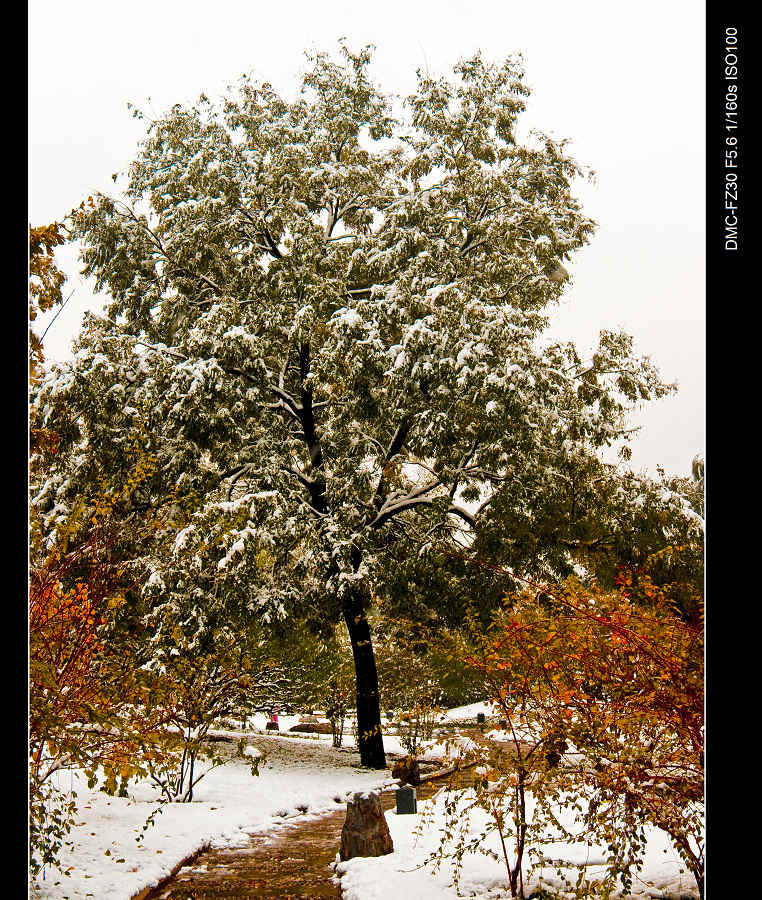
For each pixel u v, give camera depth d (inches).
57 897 248.8
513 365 591.8
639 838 206.8
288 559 656.4
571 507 619.2
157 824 370.0
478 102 730.8
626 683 220.5
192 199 708.7
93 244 698.2
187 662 461.7
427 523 743.7
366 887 272.8
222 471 681.6
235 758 655.1
